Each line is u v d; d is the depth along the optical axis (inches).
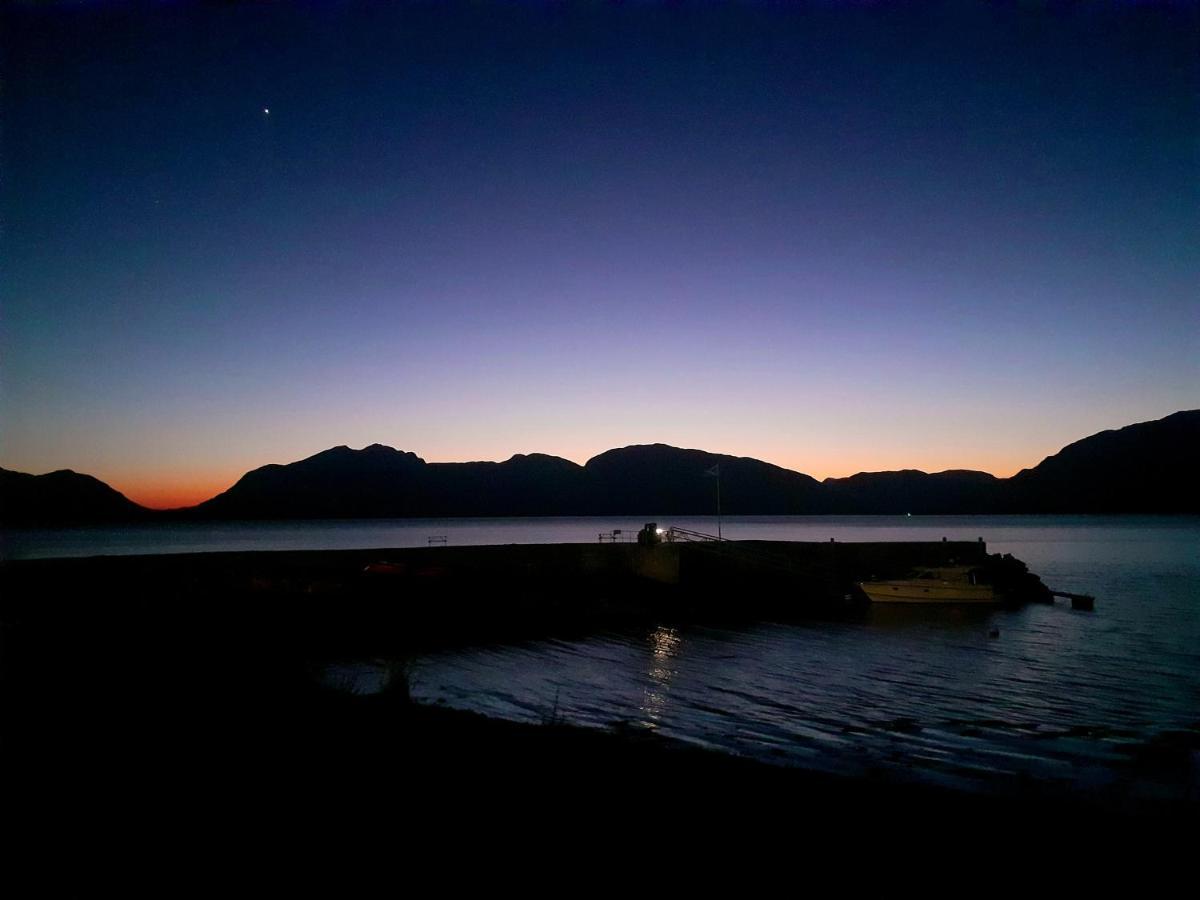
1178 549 4837.6
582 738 535.5
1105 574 3161.9
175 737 419.2
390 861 284.5
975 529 7760.8
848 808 423.5
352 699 547.5
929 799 466.6
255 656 752.3
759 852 333.7
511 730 523.2
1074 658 1396.4
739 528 7780.5
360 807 334.3
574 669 1261.1
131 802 327.3
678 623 1775.3
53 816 309.7
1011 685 1171.9
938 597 2076.8
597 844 320.5
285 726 445.7
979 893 323.0
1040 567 3518.7
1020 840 392.2
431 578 1779.0
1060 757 787.4
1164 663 1357.0
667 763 485.7
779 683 1176.2
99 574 1562.5
